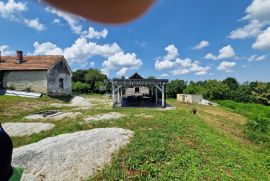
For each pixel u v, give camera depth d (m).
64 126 13.76
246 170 9.04
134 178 7.18
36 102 25.41
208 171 8.00
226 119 23.36
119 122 13.84
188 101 38.62
